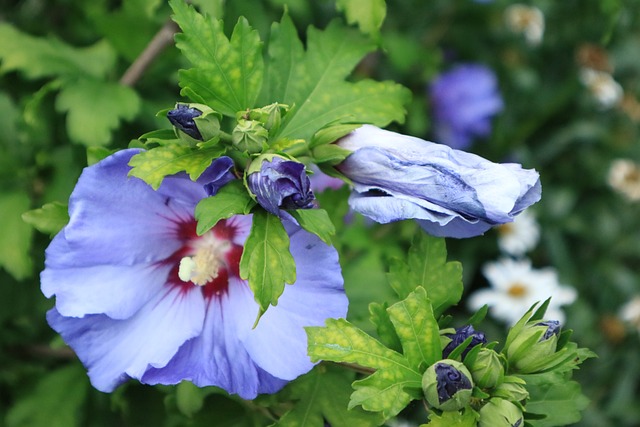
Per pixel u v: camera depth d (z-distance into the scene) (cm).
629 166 110
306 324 53
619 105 114
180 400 61
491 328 98
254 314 54
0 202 66
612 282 109
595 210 113
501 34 110
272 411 59
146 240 54
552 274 97
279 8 73
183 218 54
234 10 68
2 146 68
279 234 51
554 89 114
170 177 53
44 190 67
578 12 112
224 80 54
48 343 70
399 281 56
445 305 56
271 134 53
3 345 70
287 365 53
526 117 113
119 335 54
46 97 68
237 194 52
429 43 99
